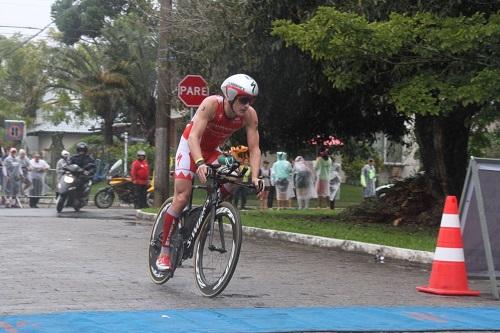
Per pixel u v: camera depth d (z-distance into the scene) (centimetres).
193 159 744
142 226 1594
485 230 836
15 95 5916
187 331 594
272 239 1384
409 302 783
